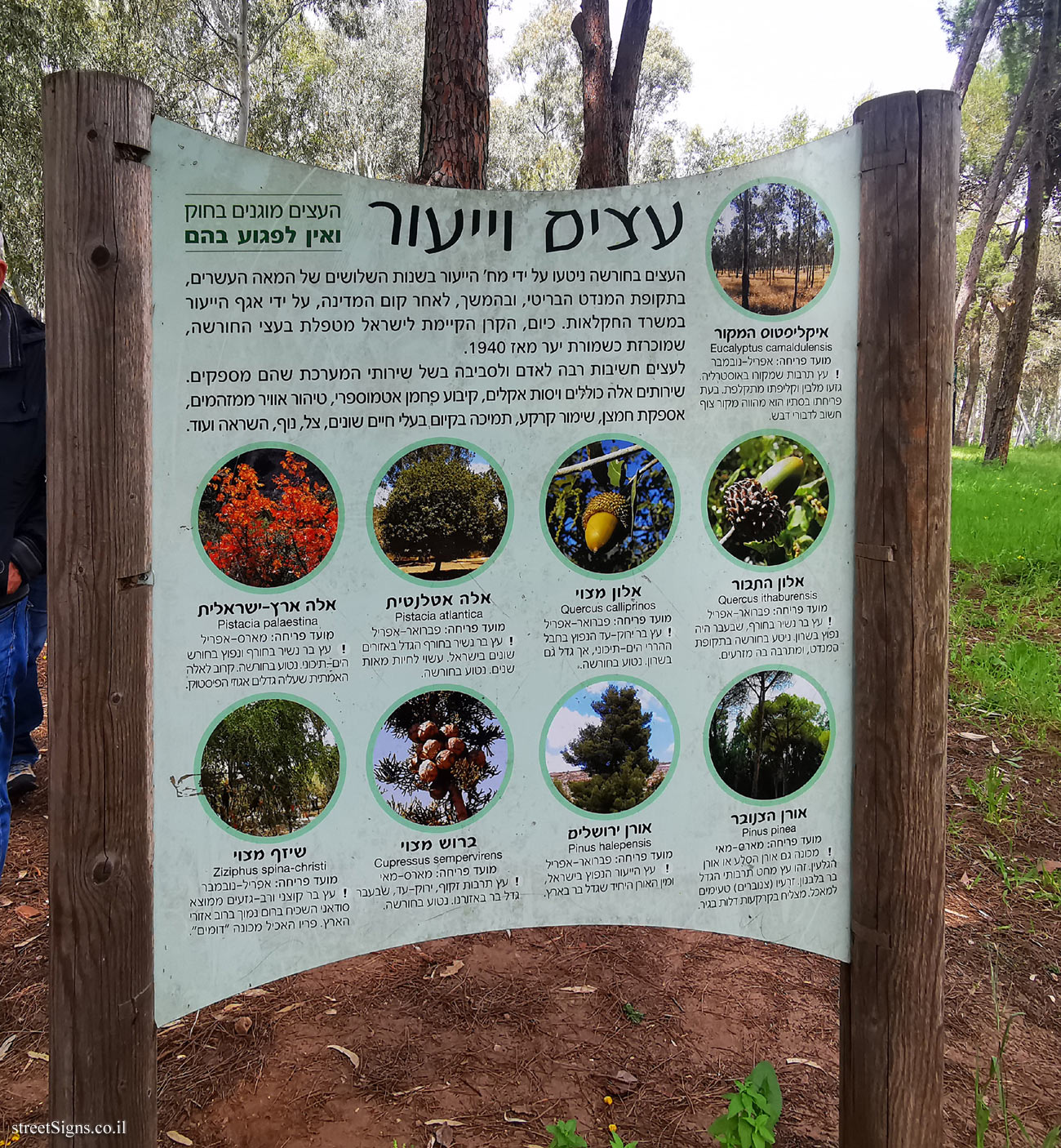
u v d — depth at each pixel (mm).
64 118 1413
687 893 1753
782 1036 2289
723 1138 1658
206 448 1553
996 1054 2258
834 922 1804
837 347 1705
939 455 1676
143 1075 1565
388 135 25422
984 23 12922
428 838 1666
